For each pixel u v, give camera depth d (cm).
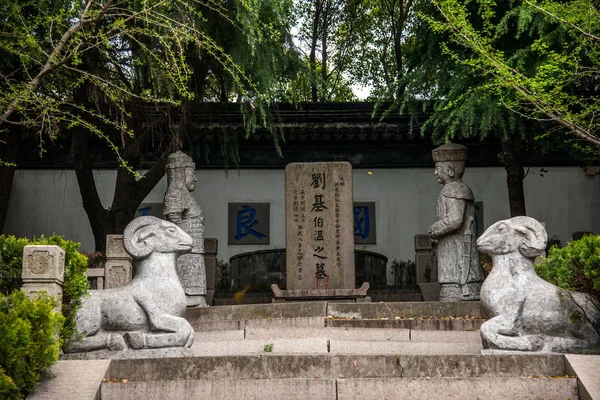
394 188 2097
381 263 2002
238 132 1973
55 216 2030
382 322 1124
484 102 1405
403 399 798
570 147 1616
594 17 1069
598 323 933
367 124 1998
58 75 1445
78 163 1688
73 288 928
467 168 2072
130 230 990
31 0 1251
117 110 1555
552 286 965
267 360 846
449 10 1094
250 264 1977
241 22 1454
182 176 1482
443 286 1454
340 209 1562
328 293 1466
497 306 958
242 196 2091
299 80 1762
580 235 1848
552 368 837
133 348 954
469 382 802
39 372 779
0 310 790
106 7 1083
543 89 1098
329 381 805
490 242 982
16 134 1636
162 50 1464
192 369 843
